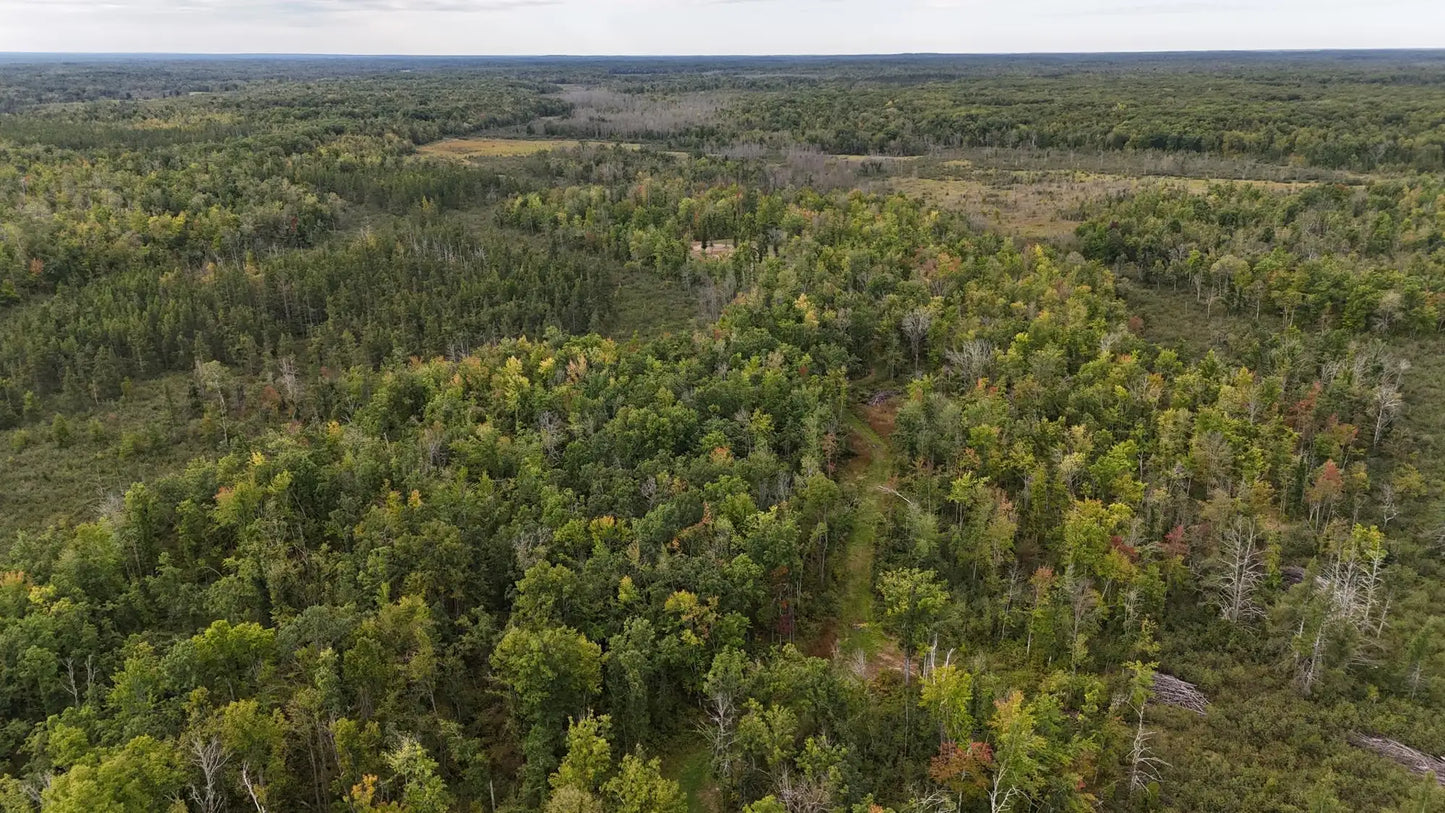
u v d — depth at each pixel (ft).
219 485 299.79
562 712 214.90
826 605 280.92
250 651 214.48
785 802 186.70
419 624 220.43
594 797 191.21
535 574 235.20
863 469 361.71
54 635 225.15
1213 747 217.97
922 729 215.10
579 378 384.47
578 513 278.46
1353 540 262.88
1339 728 221.66
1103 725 217.97
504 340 430.20
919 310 426.51
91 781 165.48
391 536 262.47
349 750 193.26
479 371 385.50
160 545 281.33
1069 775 192.65
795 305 449.89
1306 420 328.70
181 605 247.29
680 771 222.48
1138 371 366.22
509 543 260.42
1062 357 384.06
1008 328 411.75
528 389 365.81
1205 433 308.81
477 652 239.30
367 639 210.79
